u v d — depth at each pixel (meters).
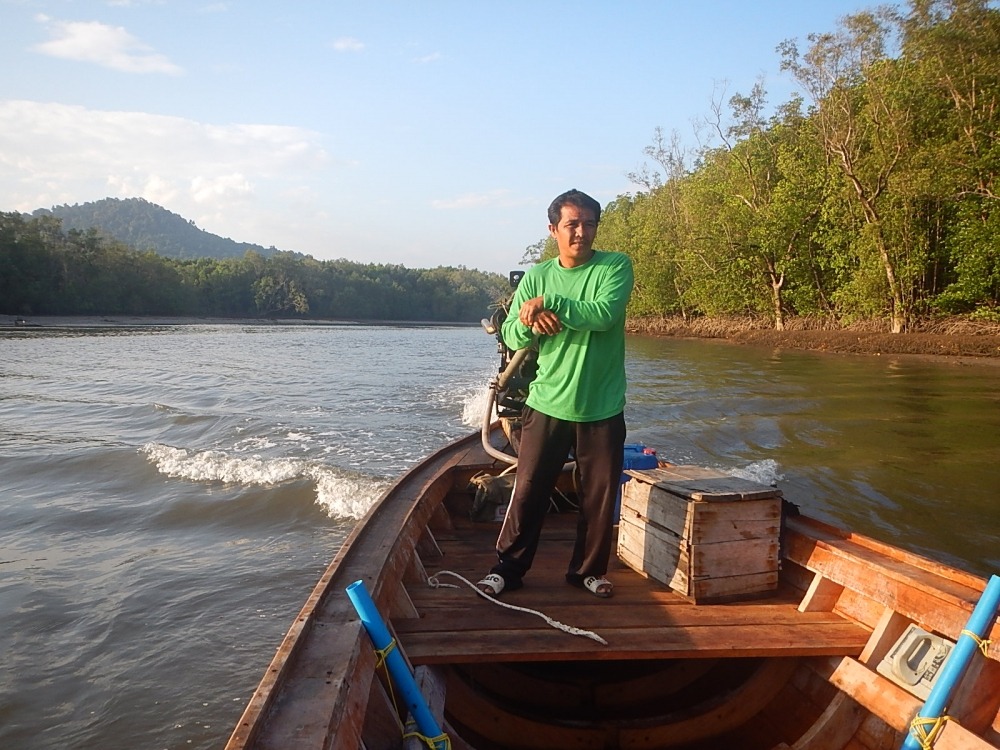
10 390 19.08
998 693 2.02
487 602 2.79
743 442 10.25
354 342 50.72
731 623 2.62
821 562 2.81
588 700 2.88
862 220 28.16
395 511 3.23
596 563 2.88
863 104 27.81
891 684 2.24
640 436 10.69
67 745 3.93
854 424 11.48
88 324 70.12
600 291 2.62
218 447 11.66
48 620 5.38
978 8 22.55
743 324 37.25
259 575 6.34
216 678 4.63
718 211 35.75
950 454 9.35
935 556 5.82
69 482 9.52
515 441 3.98
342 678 1.62
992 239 22.73
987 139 23.31
